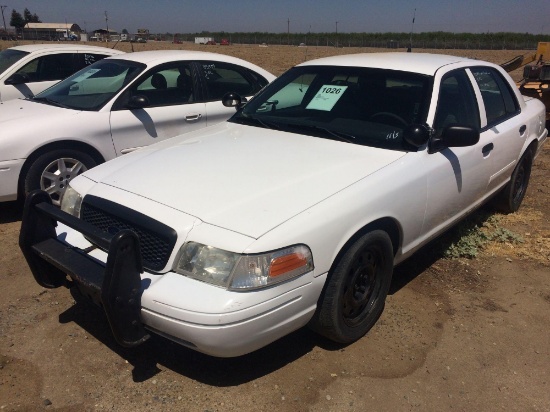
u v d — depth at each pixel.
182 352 3.14
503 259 4.59
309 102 4.17
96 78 5.82
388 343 3.32
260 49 48.19
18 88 7.32
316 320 3.05
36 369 2.96
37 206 3.02
